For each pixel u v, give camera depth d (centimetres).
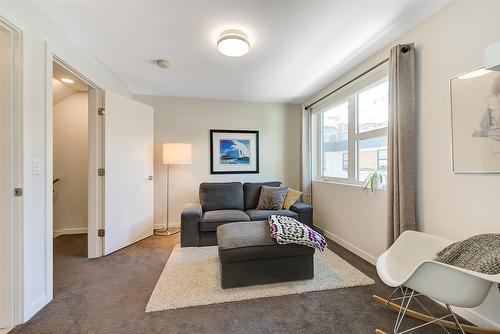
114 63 257
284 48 224
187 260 248
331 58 245
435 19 174
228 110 400
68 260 251
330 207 328
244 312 162
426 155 184
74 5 163
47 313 160
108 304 171
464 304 112
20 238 149
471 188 153
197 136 388
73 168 355
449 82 165
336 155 337
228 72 282
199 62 254
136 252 274
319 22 184
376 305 170
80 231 357
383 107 243
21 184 149
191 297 178
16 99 149
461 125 157
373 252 242
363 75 252
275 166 418
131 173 300
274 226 210
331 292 187
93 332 143
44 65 169
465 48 155
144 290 191
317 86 331
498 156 138
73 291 188
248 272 194
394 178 197
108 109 265
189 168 386
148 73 285
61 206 351
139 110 312
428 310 163
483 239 132
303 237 201
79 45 217
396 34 202
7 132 147
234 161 400
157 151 376
